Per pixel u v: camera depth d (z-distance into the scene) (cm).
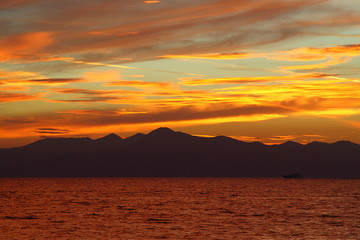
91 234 8169
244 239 7700
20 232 8381
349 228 8975
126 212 11881
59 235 8050
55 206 13762
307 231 8575
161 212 11869
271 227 9069
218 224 9481
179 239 7706
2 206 13738
